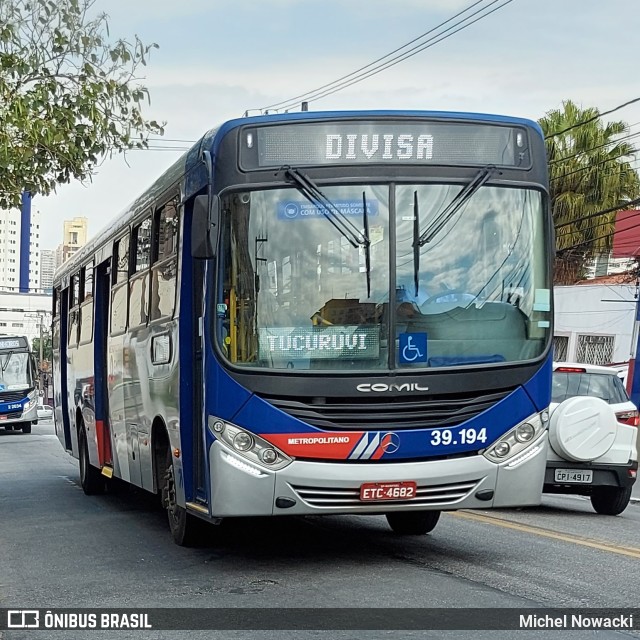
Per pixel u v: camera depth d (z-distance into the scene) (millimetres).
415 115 8445
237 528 11078
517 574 8164
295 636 6297
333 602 7188
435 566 8562
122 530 11500
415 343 8117
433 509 8102
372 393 7969
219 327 8070
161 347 10023
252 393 7926
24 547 10375
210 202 8055
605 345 36250
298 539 10250
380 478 7902
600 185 34906
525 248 8508
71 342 17031
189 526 9711
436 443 8016
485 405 8180
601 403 12352
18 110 12383
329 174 8266
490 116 8602
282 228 8180
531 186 8586
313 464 7871
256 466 7863
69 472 20562
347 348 8047
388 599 7246
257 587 7812
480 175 8438
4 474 20062
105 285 14062
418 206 8320
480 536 10344
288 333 8039
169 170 10133
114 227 13008
